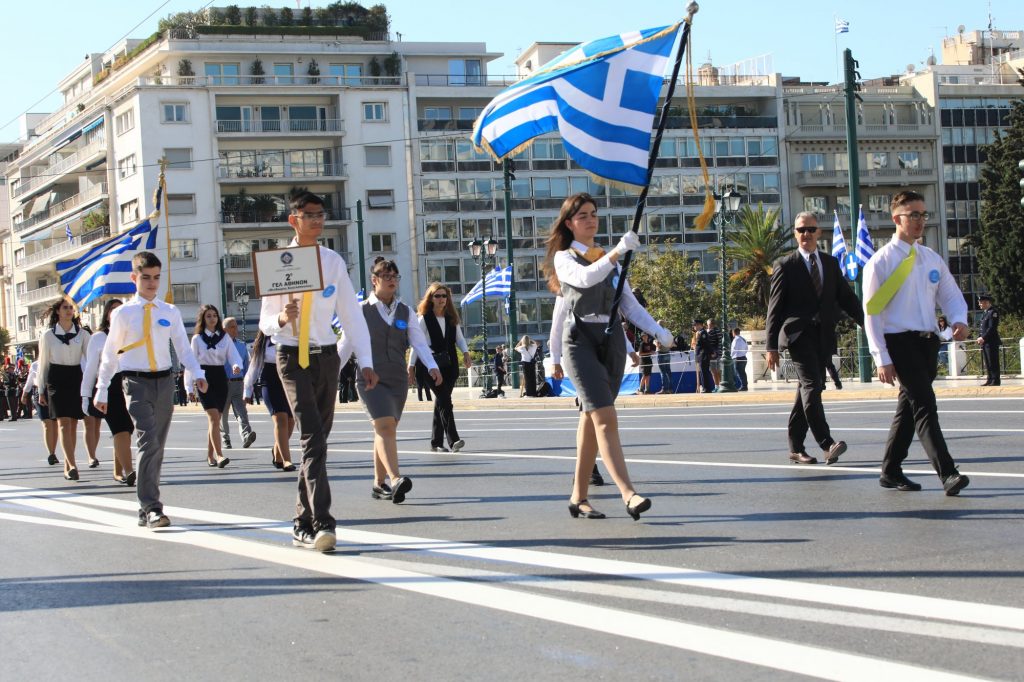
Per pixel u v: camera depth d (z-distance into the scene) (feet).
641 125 27.68
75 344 43.93
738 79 270.05
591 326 24.80
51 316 44.09
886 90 270.46
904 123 270.67
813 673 13.98
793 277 34.81
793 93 264.11
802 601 17.52
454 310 47.67
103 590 20.93
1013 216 186.60
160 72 250.16
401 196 249.14
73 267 54.34
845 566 19.88
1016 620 15.99
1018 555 20.29
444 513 28.73
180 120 238.68
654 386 100.53
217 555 23.79
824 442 34.81
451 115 253.03
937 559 20.18
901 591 17.92
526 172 252.62
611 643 15.75
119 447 41.04
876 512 25.46
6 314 332.60
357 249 246.47
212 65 245.45
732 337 108.06
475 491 33.14
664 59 27.40
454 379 47.80
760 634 15.81
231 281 241.55
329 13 257.14
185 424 91.25
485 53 262.67
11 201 326.85
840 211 265.54
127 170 245.24
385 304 31.99
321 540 23.57
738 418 59.93
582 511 26.66
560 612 17.57
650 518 26.17
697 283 218.79
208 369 46.14
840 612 16.80
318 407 24.20
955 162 271.08
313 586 20.29
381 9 260.01
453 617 17.63
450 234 250.37
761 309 206.59
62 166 276.21
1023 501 26.08
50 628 18.30
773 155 261.24
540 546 23.09
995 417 50.21
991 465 32.86
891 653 14.65
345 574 21.16
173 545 25.40
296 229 24.25
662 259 219.20
